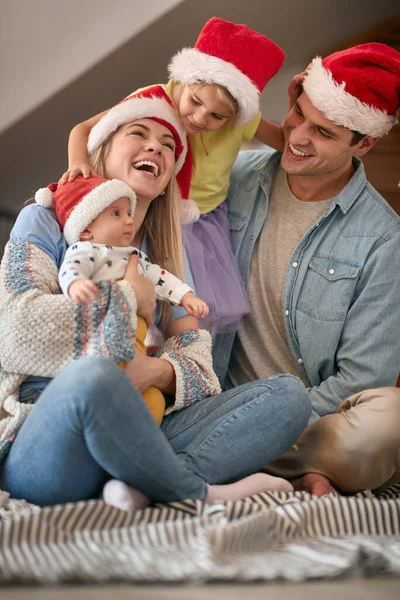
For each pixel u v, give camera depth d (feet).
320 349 7.93
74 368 4.81
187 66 7.29
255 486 5.63
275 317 8.20
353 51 7.84
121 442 4.79
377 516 5.13
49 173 15.48
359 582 4.01
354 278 7.88
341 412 6.96
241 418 5.87
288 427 5.93
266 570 3.95
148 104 6.70
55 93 13.02
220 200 8.41
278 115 15.11
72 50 12.75
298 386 6.04
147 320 6.00
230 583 3.88
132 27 12.22
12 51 13.01
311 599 3.60
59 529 4.39
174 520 4.79
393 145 13.82
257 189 8.50
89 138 6.72
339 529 5.02
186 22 12.26
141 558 3.97
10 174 15.31
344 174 8.25
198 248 7.81
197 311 6.31
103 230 5.96
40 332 5.41
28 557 3.94
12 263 5.76
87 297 5.29
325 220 8.14
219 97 7.26
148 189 6.51
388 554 4.25
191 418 6.12
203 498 5.15
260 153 8.92
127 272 5.90
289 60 14.05
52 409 4.81
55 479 4.94
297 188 8.30
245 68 7.50
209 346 6.59
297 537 4.85
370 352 7.70
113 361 5.40
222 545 4.18
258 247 8.34
